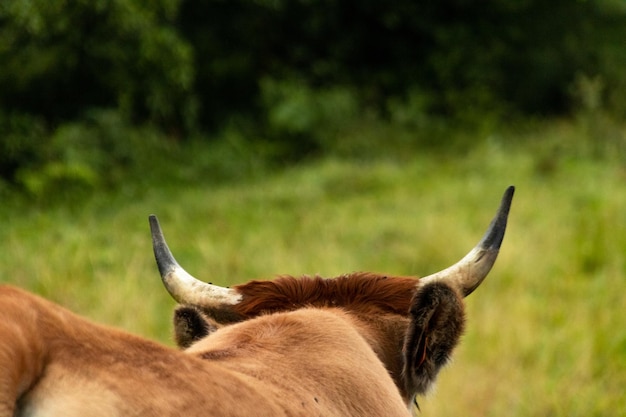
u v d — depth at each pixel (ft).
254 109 227.81
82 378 26.76
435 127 225.97
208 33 224.94
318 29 241.55
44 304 27.43
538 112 257.14
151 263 118.52
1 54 175.32
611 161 206.28
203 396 28.12
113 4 175.11
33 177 156.15
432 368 42.65
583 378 92.63
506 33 254.47
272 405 29.71
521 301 111.55
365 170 189.47
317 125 218.18
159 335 96.37
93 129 179.83
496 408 86.28
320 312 39.93
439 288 41.93
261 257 124.88
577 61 256.32
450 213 155.22
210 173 192.54
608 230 140.87
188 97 198.90
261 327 37.96
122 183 172.76
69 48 177.78
